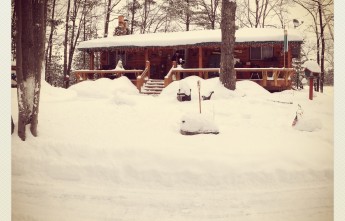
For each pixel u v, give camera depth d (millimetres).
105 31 26859
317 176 6195
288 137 7805
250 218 4812
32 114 7812
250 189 5820
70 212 5008
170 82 15594
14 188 5824
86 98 13445
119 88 14508
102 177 6297
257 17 24641
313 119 8641
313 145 7246
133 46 18359
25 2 8211
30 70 8039
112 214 4945
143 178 6211
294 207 5141
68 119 9211
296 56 17516
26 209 5109
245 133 8148
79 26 25141
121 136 7750
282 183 6027
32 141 7395
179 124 8922
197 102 11672
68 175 6355
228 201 5352
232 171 6180
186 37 17875
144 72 16859
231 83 13031
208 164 6301
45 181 6188
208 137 7652
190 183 6051
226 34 13070
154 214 4938
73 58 28125
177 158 6445
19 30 8047
